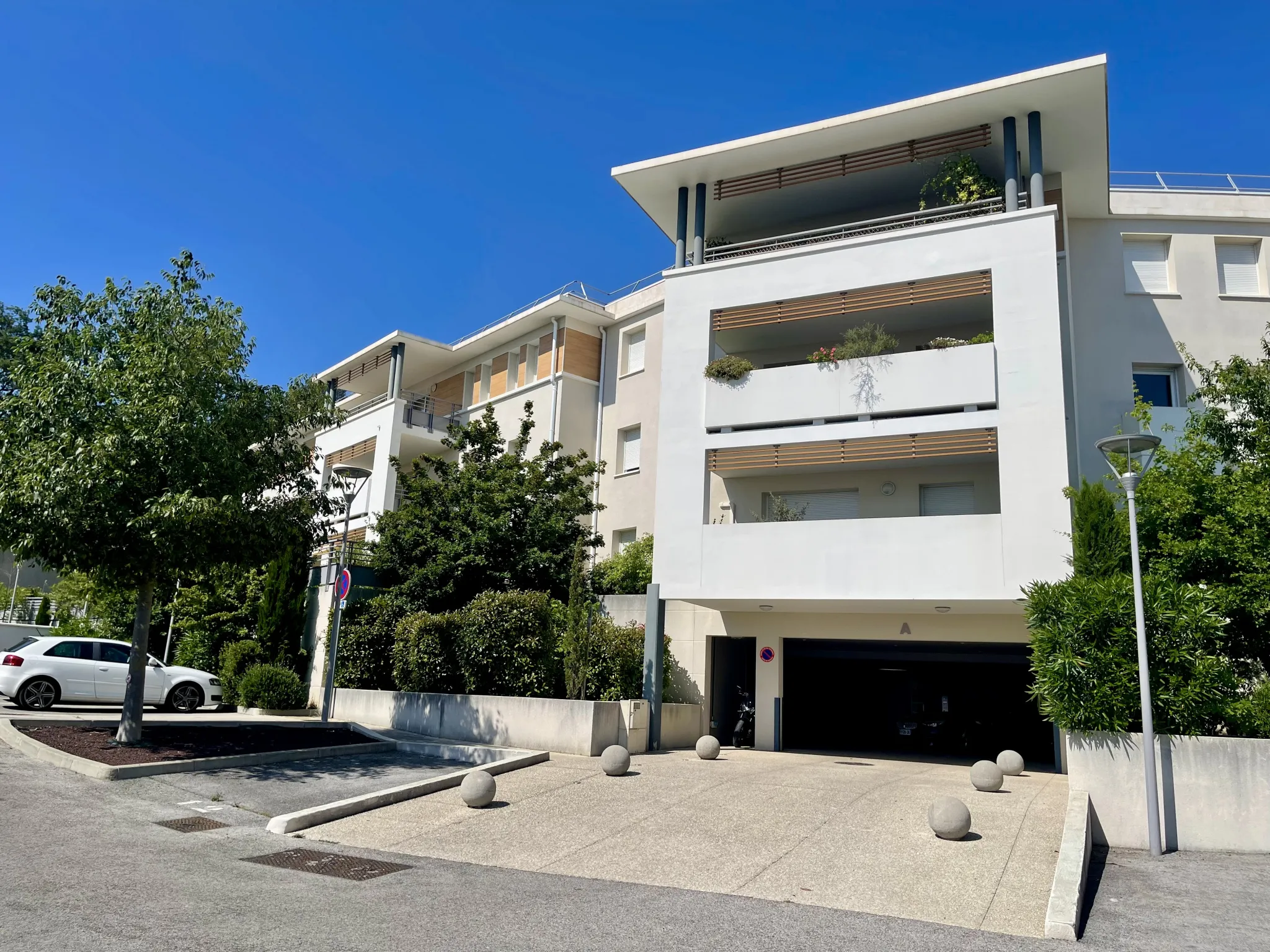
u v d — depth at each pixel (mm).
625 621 19297
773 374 17031
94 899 6531
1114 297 19688
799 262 17406
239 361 13469
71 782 10961
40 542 12055
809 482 18578
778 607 17438
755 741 18516
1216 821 9312
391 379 29422
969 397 15391
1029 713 22297
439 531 20078
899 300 16594
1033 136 16438
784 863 8492
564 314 26359
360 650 18984
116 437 11898
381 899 7070
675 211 20609
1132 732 9773
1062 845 8258
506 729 15492
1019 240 15672
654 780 12648
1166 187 20453
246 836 9180
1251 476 11578
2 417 12625
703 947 6102
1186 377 19344
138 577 13125
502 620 16453
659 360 24828
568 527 20484
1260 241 19844
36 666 17781
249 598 22484
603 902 7199
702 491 17141
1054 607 10445
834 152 18219
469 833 9648
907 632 17531
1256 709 9766
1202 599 10102
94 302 13141
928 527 15141
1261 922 6938
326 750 13891
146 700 18922
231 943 5719
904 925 6719
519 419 26906
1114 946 6359
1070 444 18609
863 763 16375
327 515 15352
